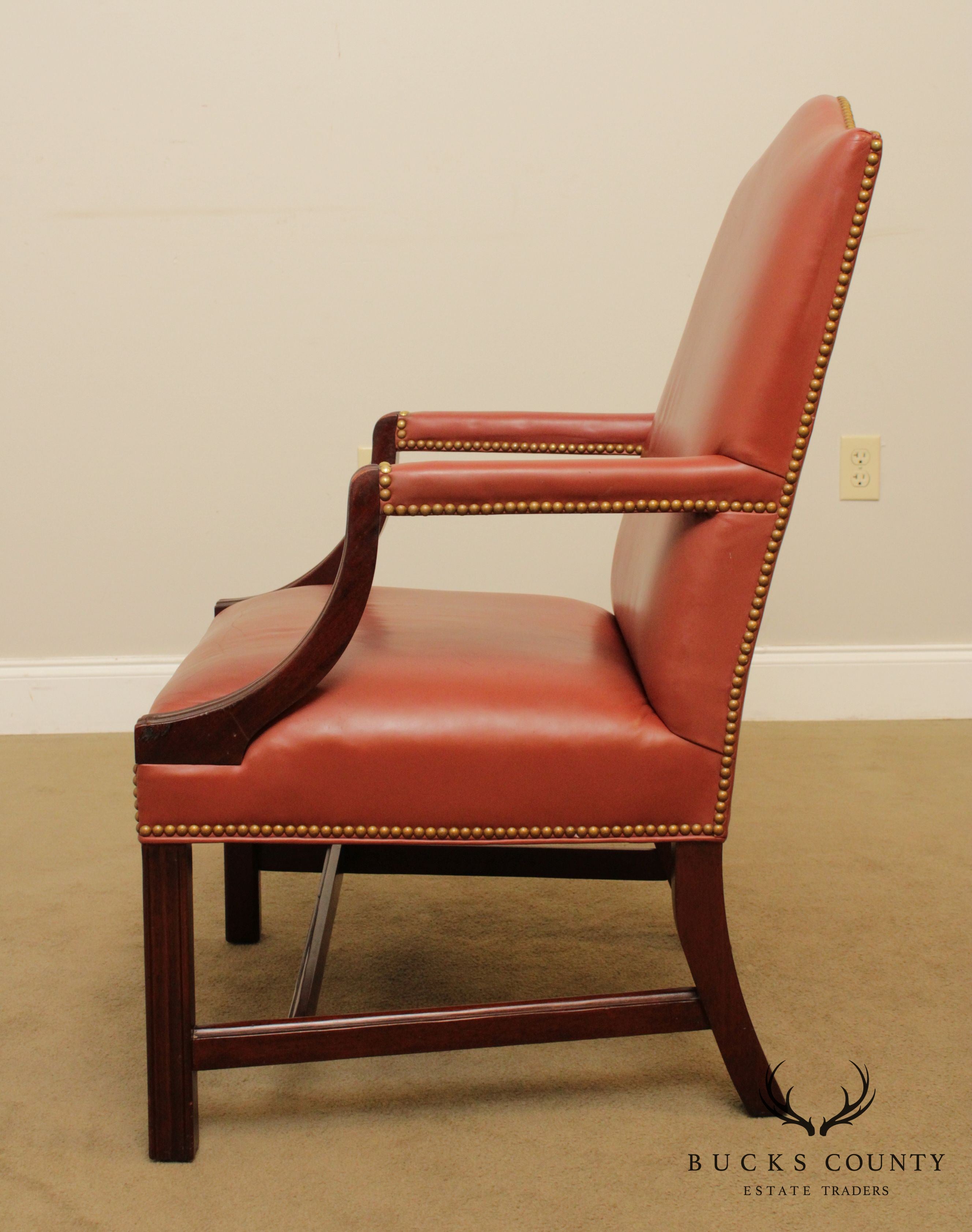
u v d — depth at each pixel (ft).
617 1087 3.20
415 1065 3.32
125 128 6.40
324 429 6.72
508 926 4.27
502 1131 2.98
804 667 7.04
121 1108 3.09
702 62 6.48
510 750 2.75
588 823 2.80
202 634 6.88
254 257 6.56
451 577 6.85
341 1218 2.63
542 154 6.53
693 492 2.67
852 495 6.89
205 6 6.32
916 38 6.48
